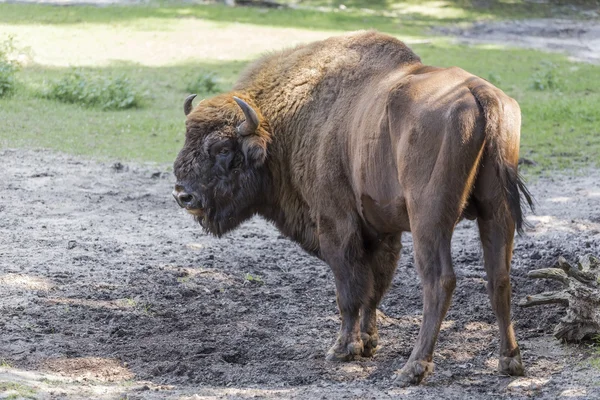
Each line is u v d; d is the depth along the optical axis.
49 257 32.81
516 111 21.17
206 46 90.69
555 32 112.25
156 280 30.59
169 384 22.06
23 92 66.38
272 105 25.70
